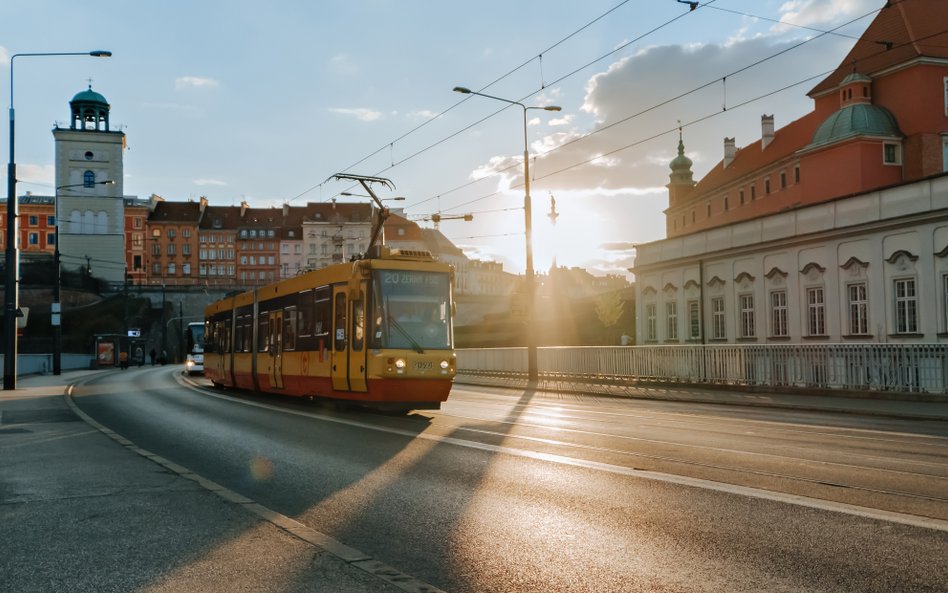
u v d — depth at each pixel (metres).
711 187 80.69
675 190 98.31
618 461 10.54
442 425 15.70
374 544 6.48
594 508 7.63
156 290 108.75
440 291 18.14
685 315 42.66
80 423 16.64
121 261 111.19
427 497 8.33
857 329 31.31
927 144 45.28
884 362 23.47
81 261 109.62
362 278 17.84
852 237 31.41
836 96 52.06
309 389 20.28
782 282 35.28
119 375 46.78
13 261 30.39
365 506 7.96
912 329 28.78
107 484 9.13
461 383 36.97
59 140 109.69
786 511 7.39
